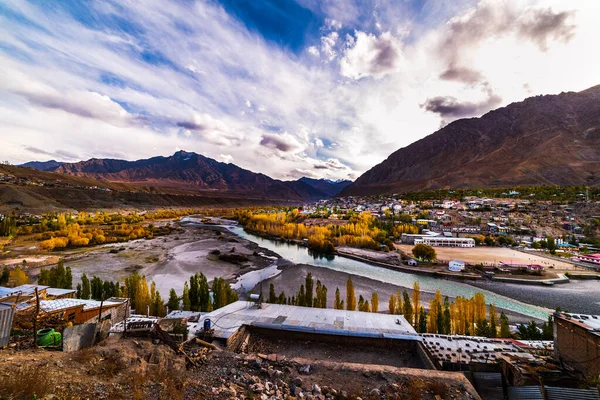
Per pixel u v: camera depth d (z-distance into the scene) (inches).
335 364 538.6
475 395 459.5
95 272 2773.1
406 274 3117.6
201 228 6633.9
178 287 2402.8
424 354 692.7
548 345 821.9
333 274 2977.4
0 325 549.6
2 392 328.2
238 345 725.9
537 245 4259.4
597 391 534.3
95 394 371.2
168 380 434.0
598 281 2851.9
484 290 2588.6
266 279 2741.1
